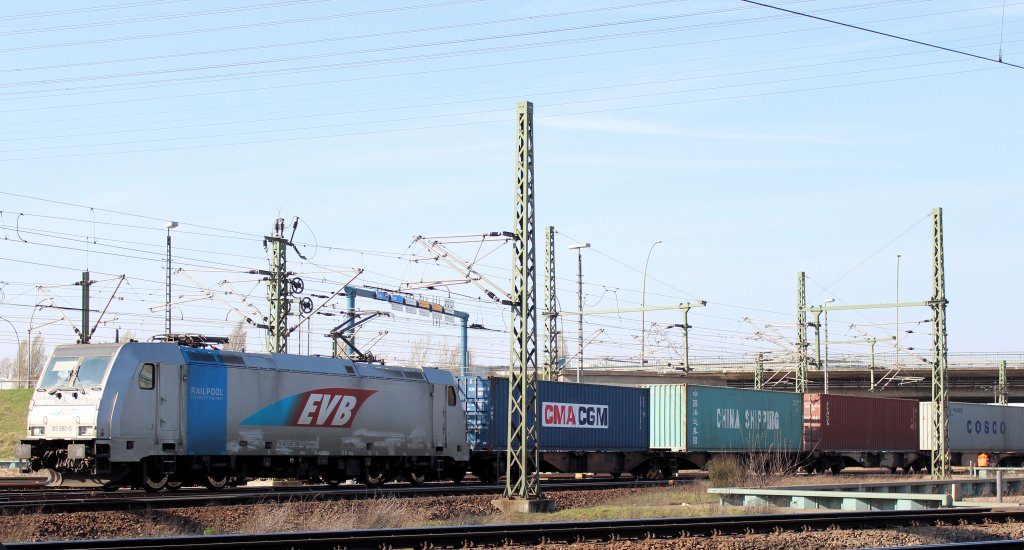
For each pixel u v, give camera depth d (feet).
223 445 98.68
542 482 126.93
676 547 61.87
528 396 100.17
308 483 128.47
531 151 92.12
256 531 72.54
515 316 92.58
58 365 93.97
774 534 68.33
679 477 157.69
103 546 54.70
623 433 144.87
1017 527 77.36
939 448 154.61
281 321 138.82
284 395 104.78
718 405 151.74
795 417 167.94
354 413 111.55
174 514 74.49
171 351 96.22
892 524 76.48
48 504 72.59
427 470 123.13
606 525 68.90
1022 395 290.15
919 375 275.80
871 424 179.63
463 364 167.12
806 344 202.69
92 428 89.35
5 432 204.23
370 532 62.03
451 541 60.34
